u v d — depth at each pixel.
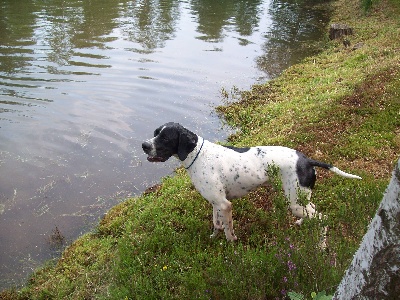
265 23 9.18
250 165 2.07
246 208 2.50
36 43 7.03
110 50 6.86
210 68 6.27
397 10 7.90
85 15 9.04
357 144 3.07
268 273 1.75
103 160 3.72
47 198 3.17
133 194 3.23
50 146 3.92
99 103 4.89
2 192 3.22
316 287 1.51
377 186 2.32
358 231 1.76
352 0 10.41
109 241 2.58
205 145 2.11
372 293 0.81
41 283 2.34
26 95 5.02
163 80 5.70
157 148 2.07
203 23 8.98
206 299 1.72
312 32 8.37
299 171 2.01
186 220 2.46
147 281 1.95
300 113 3.92
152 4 10.52
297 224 2.22
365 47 5.95
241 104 4.89
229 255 1.94
